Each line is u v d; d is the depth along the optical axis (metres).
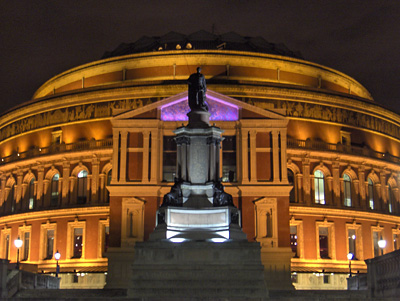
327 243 81.31
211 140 49.00
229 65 85.62
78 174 83.62
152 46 94.75
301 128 82.69
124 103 81.56
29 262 83.06
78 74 92.19
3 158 90.81
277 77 87.56
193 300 39.25
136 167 68.62
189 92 50.81
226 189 68.12
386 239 87.00
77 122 84.12
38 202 84.94
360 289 54.88
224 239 45.66
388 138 91.88
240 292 42.09
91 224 80.19
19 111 90.12
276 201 67.88
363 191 85.75
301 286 77.19
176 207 47.19
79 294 51.81
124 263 65.81
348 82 96.62
